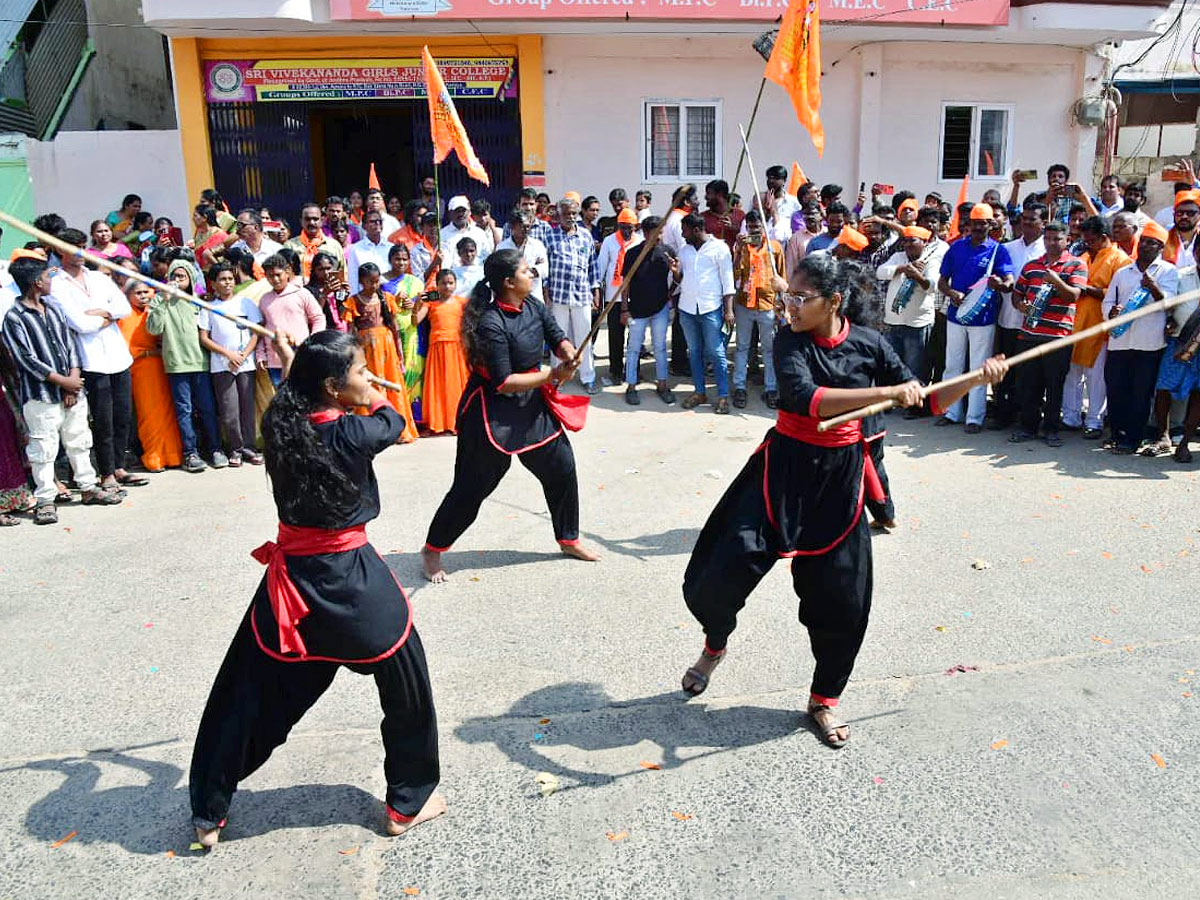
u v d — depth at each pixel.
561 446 5.29
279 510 3.07
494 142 13.17
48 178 12.55
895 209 9.80
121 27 15.77
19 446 6.50
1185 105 16.70
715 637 3.96
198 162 12.61
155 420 7.50
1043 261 7.64
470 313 4.97
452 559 5.64
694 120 13.53
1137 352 7.20
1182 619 4.71
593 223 11.72
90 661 4.48
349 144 16.59
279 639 3.03
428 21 11.75
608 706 4.04
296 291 7.69
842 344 3.60
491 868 3.11
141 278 3.26
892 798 3.41
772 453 3.67
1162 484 6.75
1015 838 3.20
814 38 5.14
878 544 5.74
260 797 3.48
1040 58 14.05
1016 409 8.32
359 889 3.03
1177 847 3.15
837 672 3.73
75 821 3.36
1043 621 4.71
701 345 9.13
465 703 4.07
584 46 12.94
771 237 9.93
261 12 11.38
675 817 3.34
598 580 5.30
